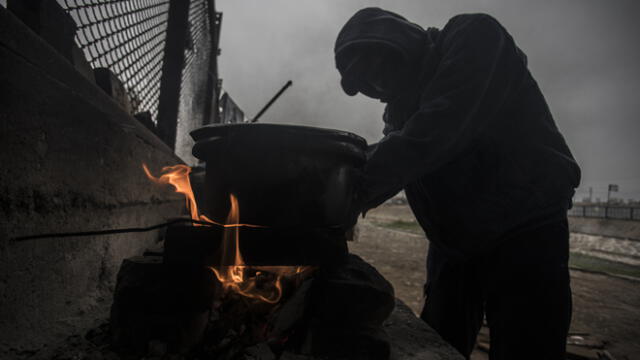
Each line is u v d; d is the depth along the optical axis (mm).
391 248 9047
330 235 910
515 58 1206
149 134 1979
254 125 872
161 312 885
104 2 1611
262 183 862
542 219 1108
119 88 1772
